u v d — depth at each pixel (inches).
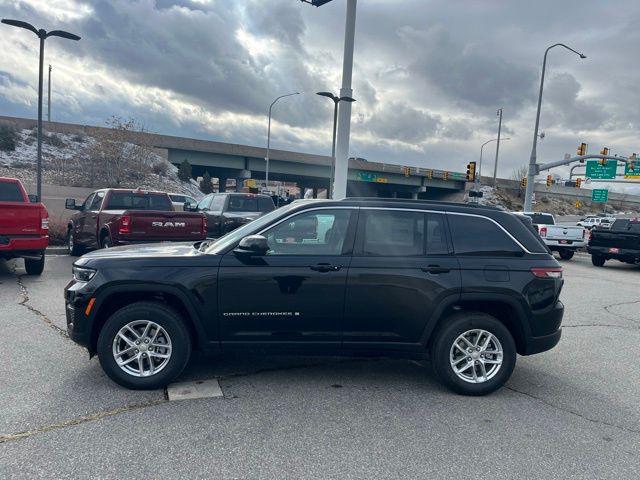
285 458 134.7
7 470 124.5
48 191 996.6
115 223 420.8
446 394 186.2
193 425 152.3
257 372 201.9
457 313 188.1
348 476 127.0
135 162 1539.1
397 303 182.5
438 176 2950.3
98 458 131.6
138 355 178.1
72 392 174.2
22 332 242.2
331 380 196.1
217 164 2278.5
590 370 220.5
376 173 2795.3
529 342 188.9
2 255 368.2
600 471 133.9
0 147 1519.4
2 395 169.9
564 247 768.3
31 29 639.1
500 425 160.7
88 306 176.7
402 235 188.4
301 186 3774.6
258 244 174.2
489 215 194.1
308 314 181.2
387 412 167.5
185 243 224.8
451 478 127.9
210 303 178.2
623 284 508.4
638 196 4315.9
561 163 1155.3
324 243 186.1
